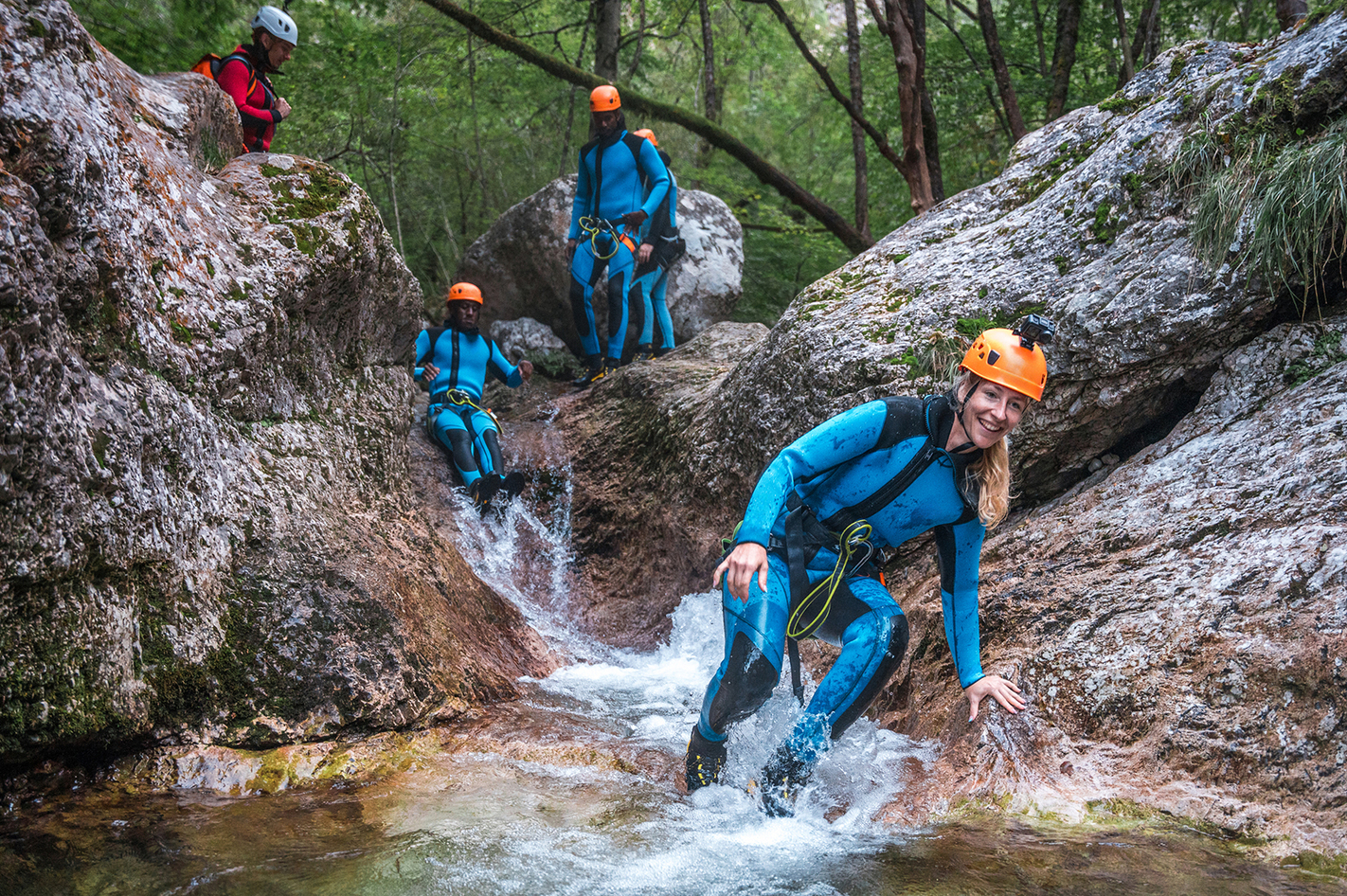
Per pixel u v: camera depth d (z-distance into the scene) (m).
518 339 8.70
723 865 2.06
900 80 7.34
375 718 3.05
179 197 3.39
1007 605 3.01
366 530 3.90
